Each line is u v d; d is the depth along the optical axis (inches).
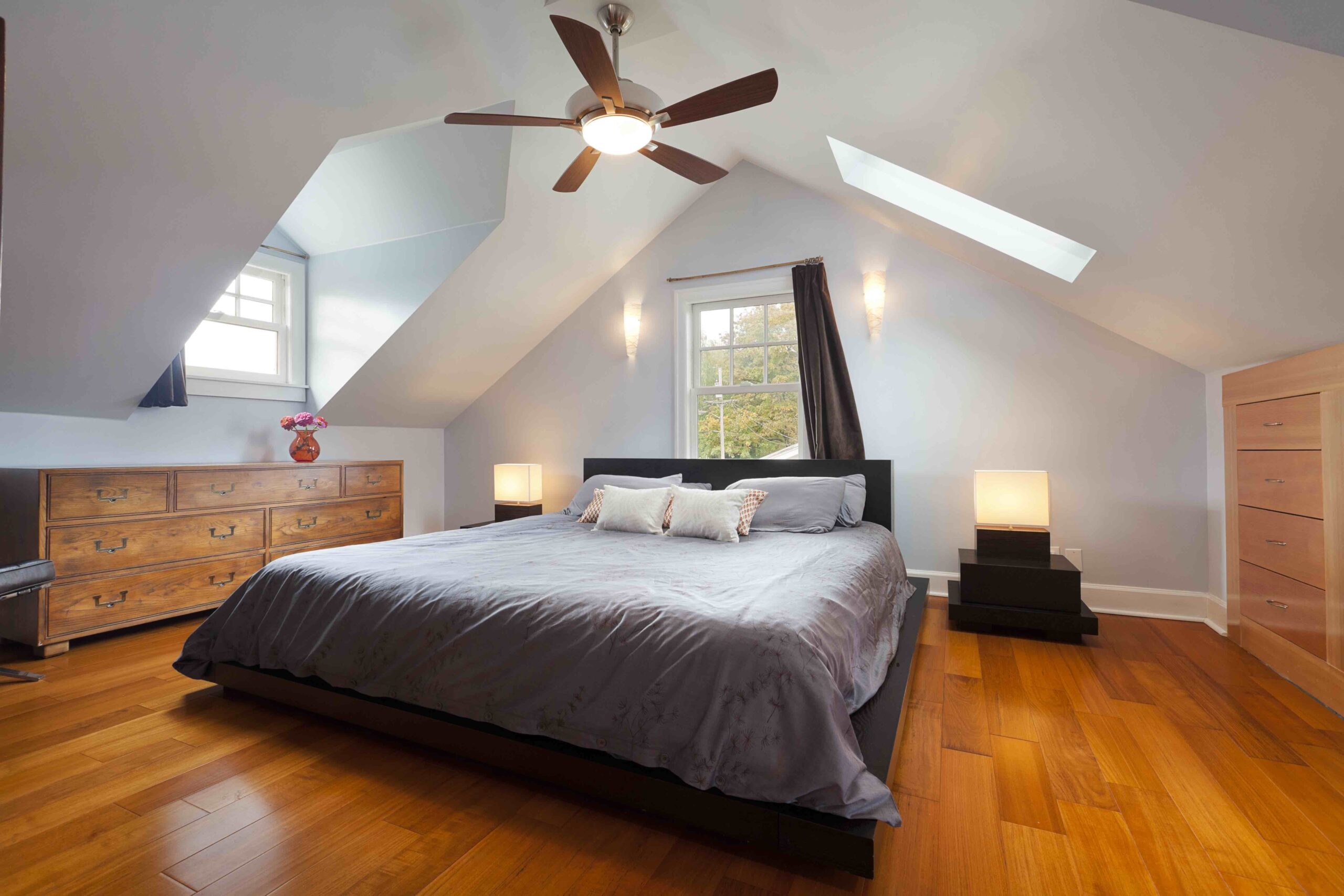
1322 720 89.1
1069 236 99.0
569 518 162.4
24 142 86.5
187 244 112.9
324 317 177.6
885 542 130.3
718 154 167.2
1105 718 90.9
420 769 77.8
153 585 133.0
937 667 111.7
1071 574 124.8
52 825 66.0
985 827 65.3
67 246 102.0
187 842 63.3
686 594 77.9
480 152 135.9
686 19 97.1
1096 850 61.5
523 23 101.5
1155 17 49.9
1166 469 138.6
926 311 157.0
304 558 102.0
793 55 89.7
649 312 187.0
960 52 68.1
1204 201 71.9
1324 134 53.4
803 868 59.7
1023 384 149.0
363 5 90.7
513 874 59.0
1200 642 123.5
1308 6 43.1
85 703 97.2
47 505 117.6
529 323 189.0
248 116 98.1
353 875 58.7
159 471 134.3
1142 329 127.8
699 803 62.2
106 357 126.3
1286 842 62.5
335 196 160.4
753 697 61.7
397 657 82.3
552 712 70.7
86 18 77.0
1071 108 67.8
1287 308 87.2
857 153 135.1
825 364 162.2
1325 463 92.6
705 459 176.7
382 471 186.2
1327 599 92.6
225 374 163.8
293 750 82.7
